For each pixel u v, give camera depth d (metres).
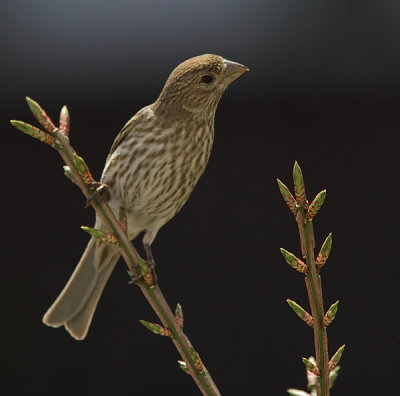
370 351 9.43
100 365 9.79
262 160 10.81
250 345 9.69
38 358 9.69
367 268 10.04
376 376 9.27
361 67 10.71
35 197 10.67
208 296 10.05
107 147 10.74
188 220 10.59
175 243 10.45
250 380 9.48
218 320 9.85
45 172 10.75
